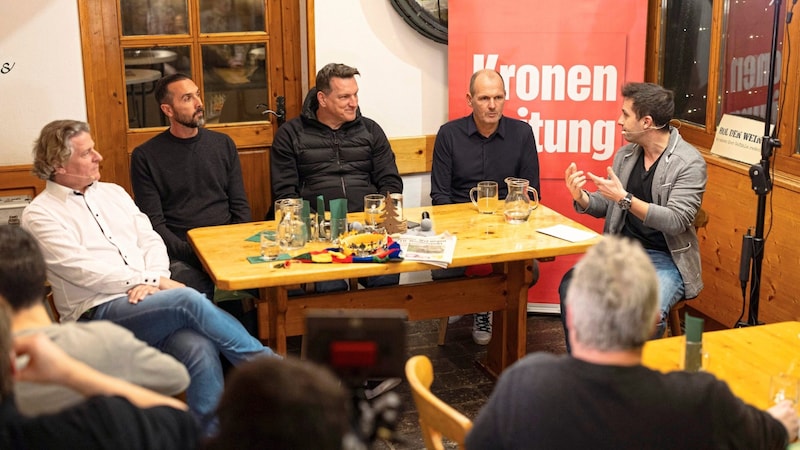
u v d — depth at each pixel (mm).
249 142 4535
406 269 3143
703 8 4316
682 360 2312
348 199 4172
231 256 3230
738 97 4129
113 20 4195
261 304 3531
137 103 4332
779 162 3898
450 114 4449
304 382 1227
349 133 4207
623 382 1646
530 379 1702
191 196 3969
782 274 3861
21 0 3963
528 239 3387
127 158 4363
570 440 1648
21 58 4023
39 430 1584
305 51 4488
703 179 3566
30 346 1799
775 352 2443
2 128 4062
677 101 4609
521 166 4250
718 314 4320
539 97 4379
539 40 4316
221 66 4414
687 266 3609
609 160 4418
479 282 3684
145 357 2203
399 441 1493
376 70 4531
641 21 4285
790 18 3342
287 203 3357
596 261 1680
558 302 4531
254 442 1188
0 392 1586
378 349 1432
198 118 3857
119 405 1650
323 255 3178
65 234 3195
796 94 3760
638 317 1638
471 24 4332
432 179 4258
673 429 1649
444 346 4234
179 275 3660
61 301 3225
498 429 1713
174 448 1705
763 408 2133
